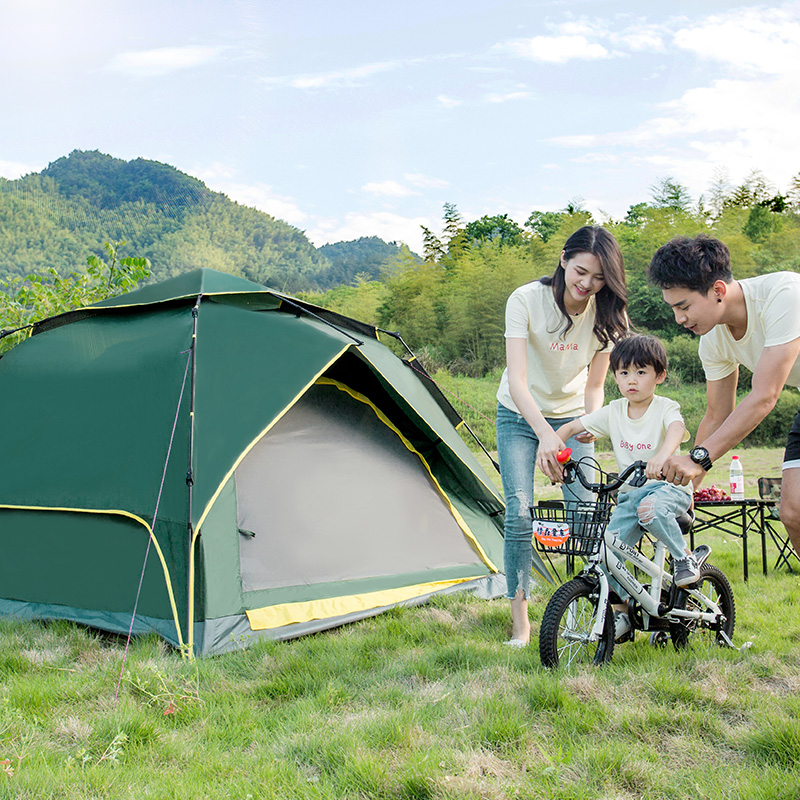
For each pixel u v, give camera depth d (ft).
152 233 432.66
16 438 14.30
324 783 6.92
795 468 7.28
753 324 7.89
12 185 471.21
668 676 9.51
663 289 8.04
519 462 12.06
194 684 9.67
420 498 16.28
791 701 8.78
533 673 9.75
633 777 7.00
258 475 14.14
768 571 17.71
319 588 13.35
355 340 15.16
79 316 16.52
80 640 11.57
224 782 6.97
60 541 13.11
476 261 89.92
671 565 11.12
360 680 9.94
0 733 7.93
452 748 7.61
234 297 14.85
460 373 82.17
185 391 12.59
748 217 92.12
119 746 7.70
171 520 11.77
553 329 11.89
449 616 13.38
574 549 9.82
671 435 9.78
